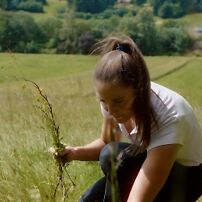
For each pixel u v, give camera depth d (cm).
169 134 310
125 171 341
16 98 785
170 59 4034
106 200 346
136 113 306
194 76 2286
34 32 5031
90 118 1038
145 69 297
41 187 392
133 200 301
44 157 470
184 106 320
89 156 373
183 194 328
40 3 7175
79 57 5084
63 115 972
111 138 254
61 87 2598
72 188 407
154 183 303
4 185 403
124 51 299
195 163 335
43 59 4822
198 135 329
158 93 323
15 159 459
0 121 847
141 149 324
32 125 705
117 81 289
